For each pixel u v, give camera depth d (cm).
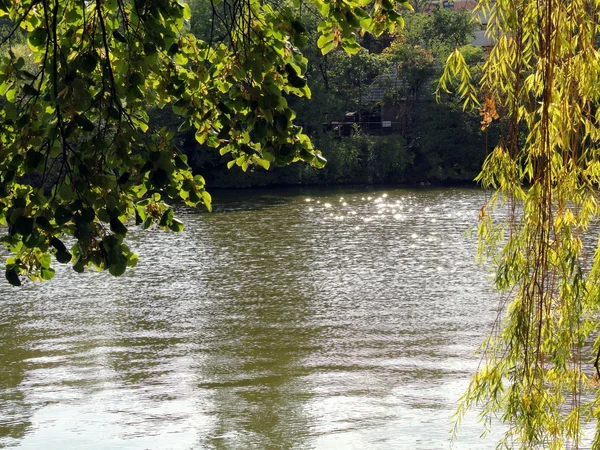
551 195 588
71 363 1572
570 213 596
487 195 4569
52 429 1237
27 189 381
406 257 2634
